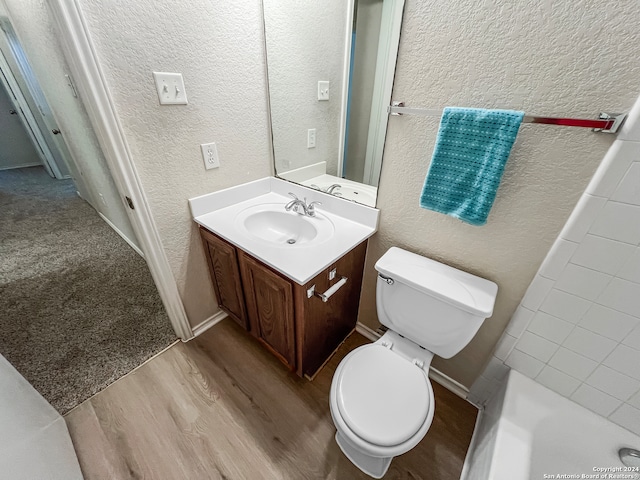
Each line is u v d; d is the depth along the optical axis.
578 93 0.67
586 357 0.86
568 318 0.86
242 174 1.45
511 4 0.67
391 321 1.17
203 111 1.17
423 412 0.88
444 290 0.95
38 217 2.82
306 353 1.20
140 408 1.22
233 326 1.67
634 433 0.86
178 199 1.23
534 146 0.77
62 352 1.45
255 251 1.05
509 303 1.00
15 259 2.18
